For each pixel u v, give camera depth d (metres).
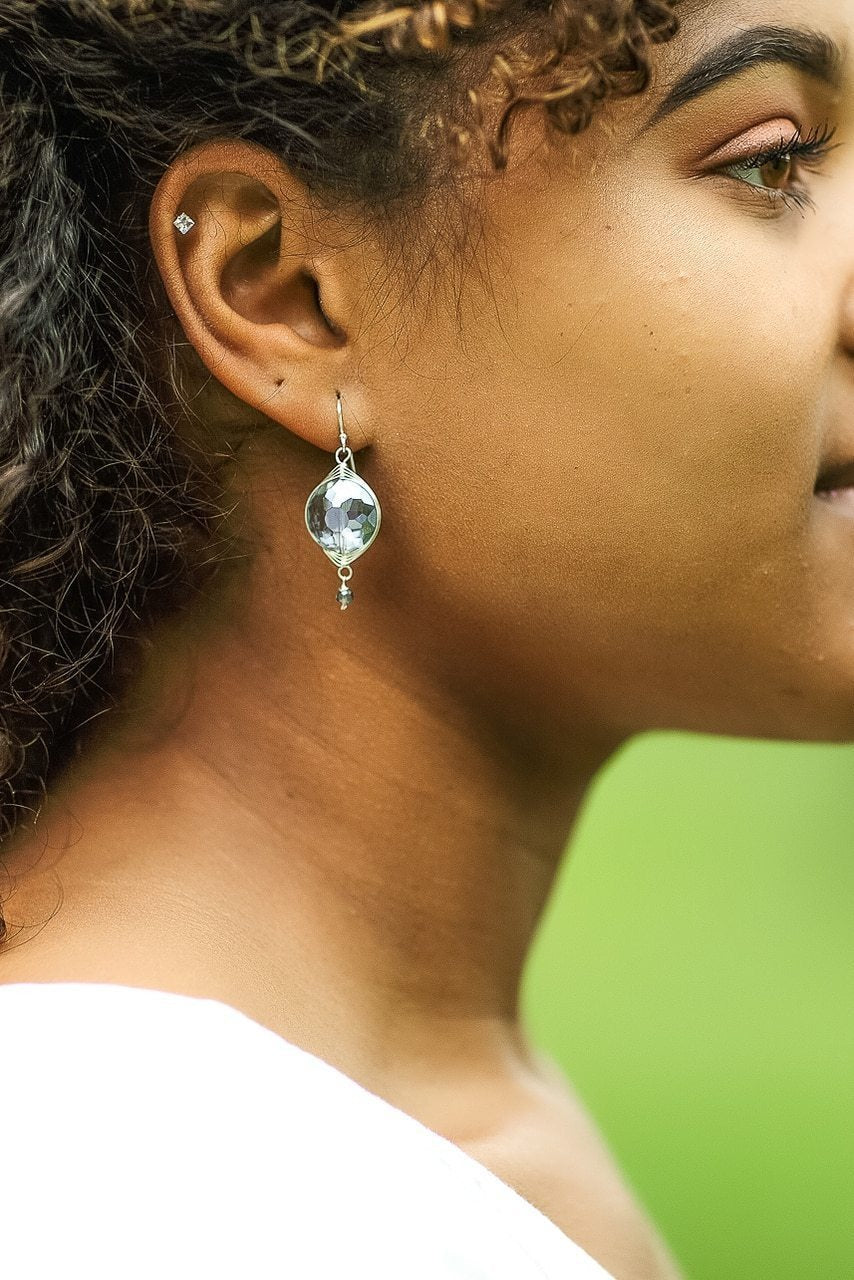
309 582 1.67
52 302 1.57
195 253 1.59
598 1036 7.73
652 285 1.54
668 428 1.56
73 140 1.60
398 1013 1.74
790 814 12.62
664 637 1.63
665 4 1.48
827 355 1.58
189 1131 1.27
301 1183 1.28
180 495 1.65
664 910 10.64
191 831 1.63
